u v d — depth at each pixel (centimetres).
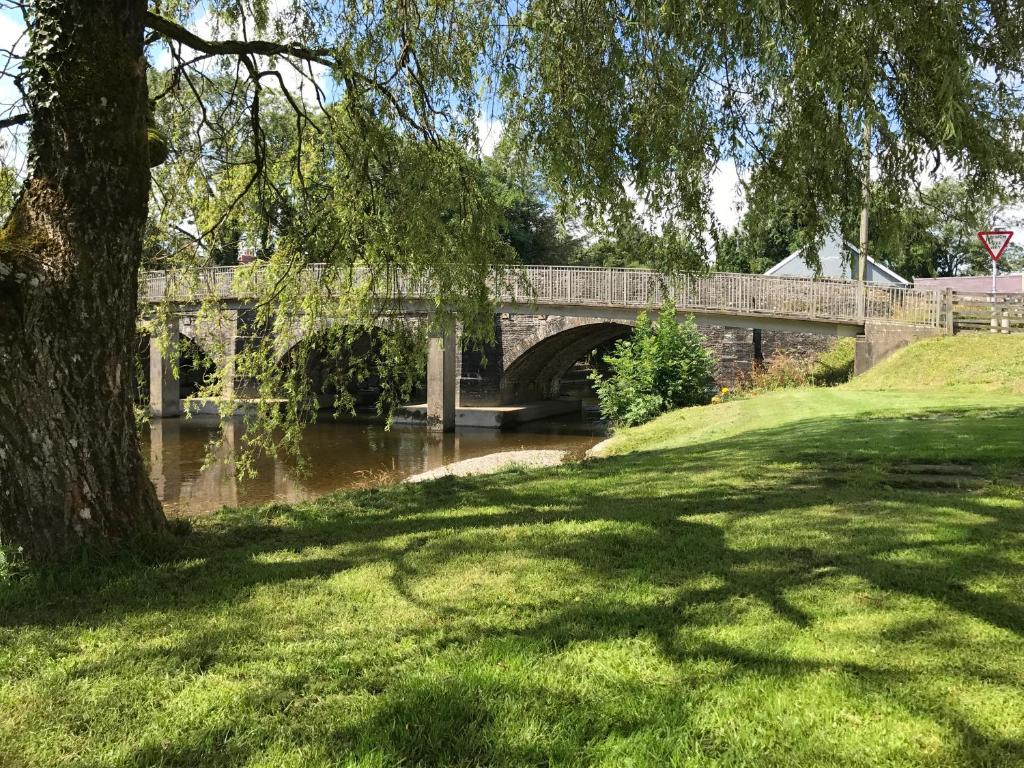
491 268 909
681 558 511
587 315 2872
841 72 589
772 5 584
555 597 439
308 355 923
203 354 960
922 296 2278
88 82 507
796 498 691
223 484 1894
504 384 3350
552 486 846
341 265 891
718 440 1319
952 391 1752
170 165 916
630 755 271
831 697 306
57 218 510
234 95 916
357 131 859
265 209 931
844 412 1488
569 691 319
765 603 414
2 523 510
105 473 538
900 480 760
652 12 644
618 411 2669
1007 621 378
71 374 518
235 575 506
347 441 2750
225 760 276
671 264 775
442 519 671
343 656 364
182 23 850
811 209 769
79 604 452
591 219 759
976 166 692
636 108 702
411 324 924
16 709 319
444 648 371
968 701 300
